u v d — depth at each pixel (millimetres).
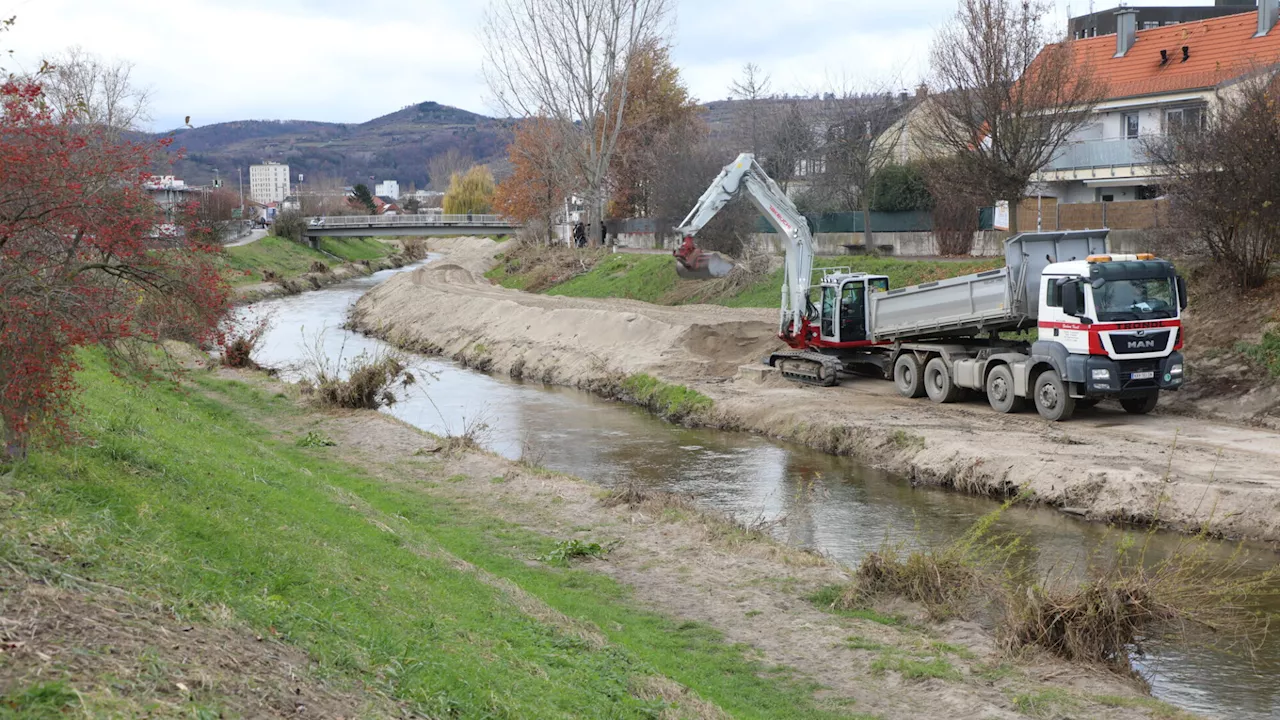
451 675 7750
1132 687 10523
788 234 29547
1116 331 21297
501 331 41938
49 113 9906
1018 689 10211
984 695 10094
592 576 13984
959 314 24844
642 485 20609
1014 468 19219
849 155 46438
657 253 55062
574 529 16312
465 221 91062
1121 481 17672
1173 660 11539
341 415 25594
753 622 12297
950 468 20172
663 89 73188
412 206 153250
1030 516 17906
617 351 35000
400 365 30344
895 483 20703
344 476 19141
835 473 21609
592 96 60688
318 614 8250
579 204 69250
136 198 10117
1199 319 25453
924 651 11258
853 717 9672
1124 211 36250
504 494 18406
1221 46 42219
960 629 12062
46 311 9172
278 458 18609
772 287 41562
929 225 45812
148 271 10352
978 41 33562
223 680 6113
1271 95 25141
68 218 9547
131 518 9219
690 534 16062
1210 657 11602
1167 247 27875
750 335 33500
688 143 59281
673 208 56688
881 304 27578
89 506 9211
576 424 27781
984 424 22812
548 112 61281
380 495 17750
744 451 24016
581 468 22656
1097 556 15562
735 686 10367
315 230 91000
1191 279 26922
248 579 8781
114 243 9938
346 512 13891
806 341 29891
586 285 53000
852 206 49531
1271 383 22328
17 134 9430
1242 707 10453
